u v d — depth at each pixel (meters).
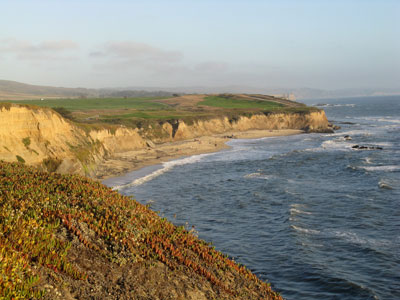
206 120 129.50
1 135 47.28
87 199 15.82
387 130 133.12
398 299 22.67
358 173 59.84
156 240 14.97
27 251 11.62
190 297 13.01
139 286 12.45
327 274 25.83
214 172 64.12
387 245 30.39
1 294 9.39
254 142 111.00
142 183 55.47
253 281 16.09
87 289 11.43
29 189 15.66
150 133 106.19
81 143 62.78
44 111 55.47
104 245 13.56
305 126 143.62
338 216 38.03
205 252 15.92
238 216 39.25
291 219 37.12
